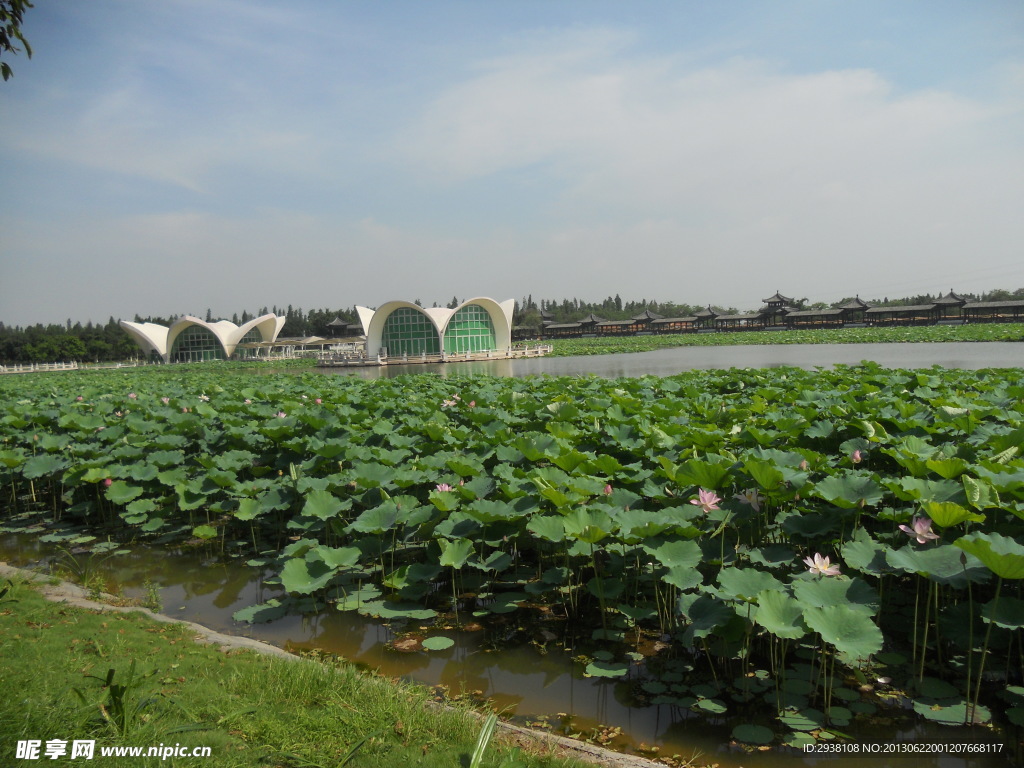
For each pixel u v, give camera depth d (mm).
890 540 6992
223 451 12227
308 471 10273
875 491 6434
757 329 121438
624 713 5184
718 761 4555
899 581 6949
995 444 7918
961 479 6711
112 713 4141
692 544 6203
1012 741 4633
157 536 10078
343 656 6191
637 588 6879
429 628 6785
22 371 70312
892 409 10766
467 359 60312
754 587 5488
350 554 7172
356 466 9320
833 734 4738
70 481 10312
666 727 4977
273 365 64500
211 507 9367
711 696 5266
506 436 10531
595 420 10875
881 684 5352
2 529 10633
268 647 6066
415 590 7117
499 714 5160
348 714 4574
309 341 89250
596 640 6406
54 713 4137
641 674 5746
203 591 7973
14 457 10945
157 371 56844
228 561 9023
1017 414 10539
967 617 5367
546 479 7852
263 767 3867
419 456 10766
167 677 5047
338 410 14141
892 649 5863
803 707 5070
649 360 51406
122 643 5668
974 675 5434
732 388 18547
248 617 6957
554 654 6184
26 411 15781
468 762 4023
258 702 4707
